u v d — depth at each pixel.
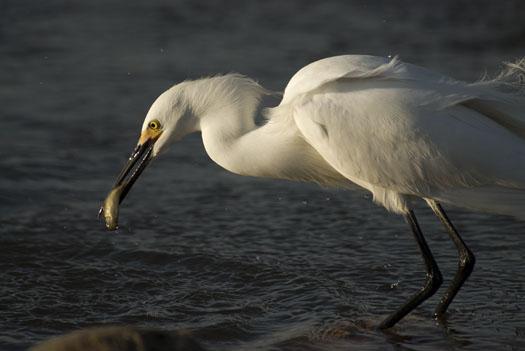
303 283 12.65
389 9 27.17
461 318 11.70
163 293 12.43
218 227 14.84
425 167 11.34
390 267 13.22
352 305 12.02
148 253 13.59
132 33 25.11
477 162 11.22
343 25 25.86
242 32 25.30
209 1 27.89
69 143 18.31
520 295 12.27
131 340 7.27
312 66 11.75
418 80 11.38
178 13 26.91
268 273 12.97
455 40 24.58
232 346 10.93
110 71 22.27
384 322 11.47
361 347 10.94
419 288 12.57
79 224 14.83
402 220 15.10
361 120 11.26
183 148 18.45
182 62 22.86
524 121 11.31
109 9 27.14
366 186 11.95
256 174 12.25
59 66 22.56
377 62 11.70
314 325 11.47
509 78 11.74
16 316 11.63
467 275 11.73
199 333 11.20
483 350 10.76
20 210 15.40
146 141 12.25
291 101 11.68
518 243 13.97
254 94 12.03
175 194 16.27
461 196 11.63
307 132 11.43
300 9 27.31
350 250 13.90
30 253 13.64
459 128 11.17
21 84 21.34
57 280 12.78
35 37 24.50
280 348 10.85
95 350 7.19
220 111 11.98
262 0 28.08
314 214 15.39
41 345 7.43
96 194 16.17
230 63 22.62
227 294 12.38
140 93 20.89
